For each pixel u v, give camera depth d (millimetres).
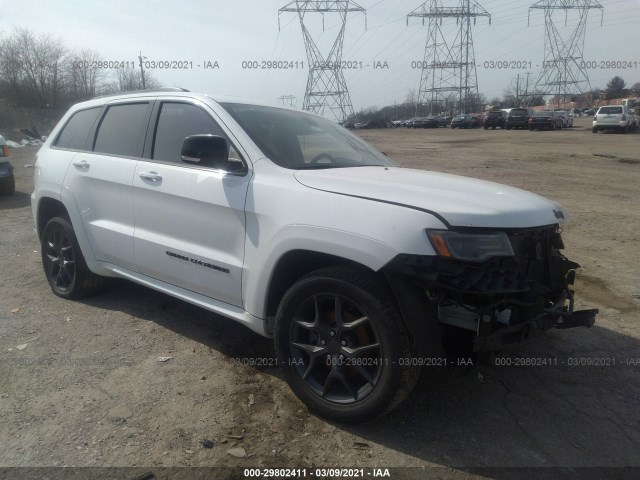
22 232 7742
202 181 3672
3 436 2959
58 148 5105
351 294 2953
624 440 3039
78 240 4684
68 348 4012
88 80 43688
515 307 2971
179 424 3094
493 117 46812
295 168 3516
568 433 3094
